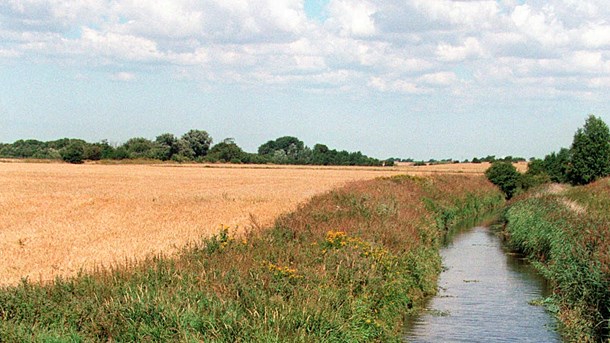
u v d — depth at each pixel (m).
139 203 41.06
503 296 20.91
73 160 122.56
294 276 14.84
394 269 18.88
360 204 31.69
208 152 149.12
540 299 20.34
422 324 17.23
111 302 12.63
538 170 69.19
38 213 35.31
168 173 86.69
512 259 28.86
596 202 33.44
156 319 11.92
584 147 60.19
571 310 17.56
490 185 68.00
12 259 20.75
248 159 145.88
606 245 18.91
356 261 17.22
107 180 68.06
